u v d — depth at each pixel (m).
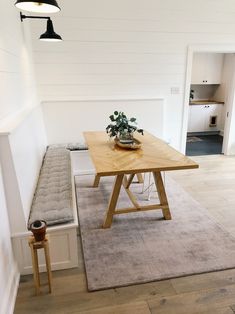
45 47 3.99
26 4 2.02
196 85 7.13
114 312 1.73
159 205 2.80
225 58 6.54
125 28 4.13
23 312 1.73
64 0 3.84
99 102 4.32
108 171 2.16
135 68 4.36
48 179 2.71
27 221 1.98
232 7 4.37
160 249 2.33
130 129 2.99
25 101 3.14
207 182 3.89
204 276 2.03
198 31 4.38
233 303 1.79
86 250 2.33
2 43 2.19
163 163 2.36
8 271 1.79
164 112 4.70
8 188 1.85
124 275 2.03
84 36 4.05
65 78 4.18
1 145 1.78
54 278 2.03
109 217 2.67
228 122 5.04
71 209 2.14
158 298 1.83
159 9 4.14
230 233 2.57
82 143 4.25
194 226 2.70
